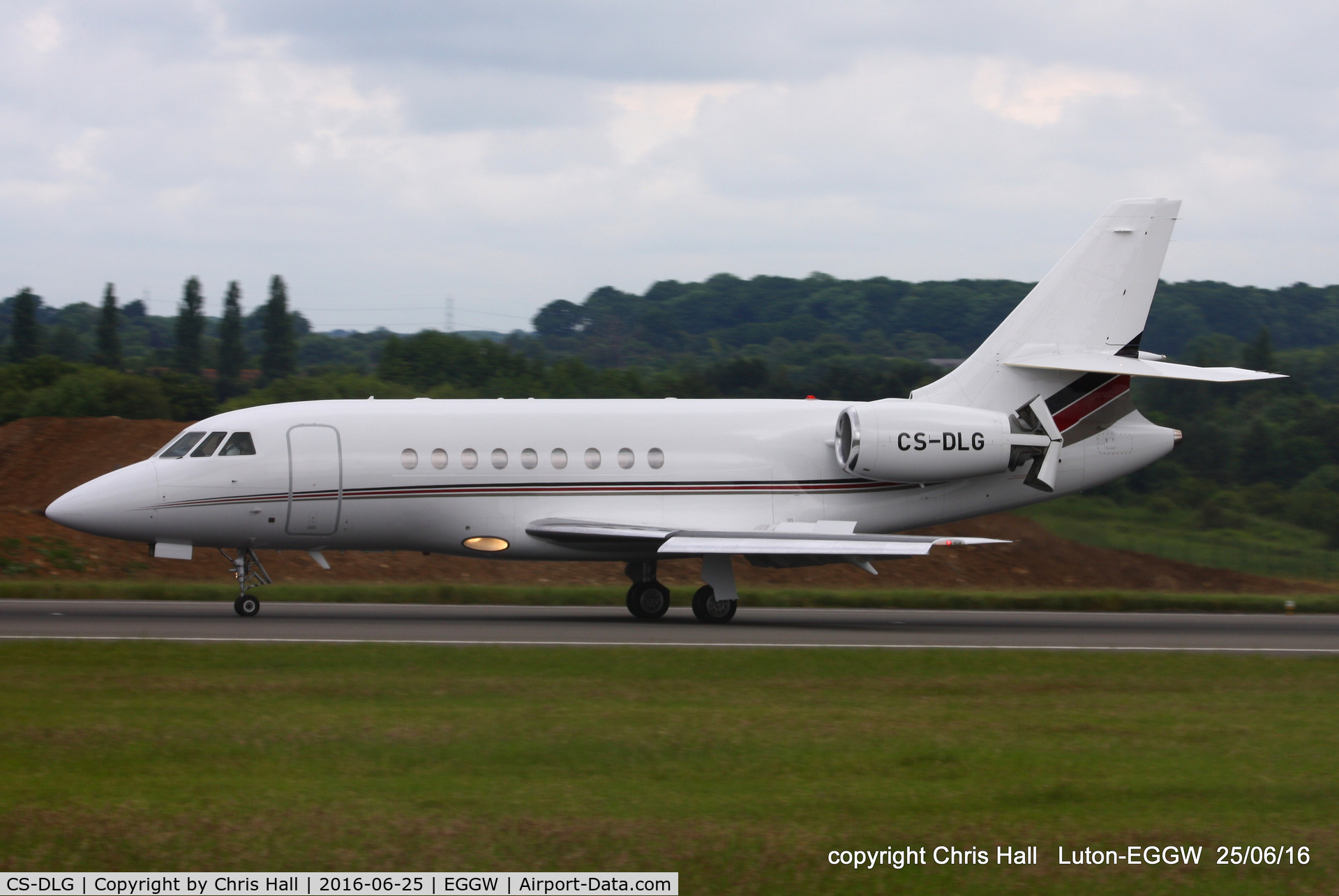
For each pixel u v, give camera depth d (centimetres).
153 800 3816
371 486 8744
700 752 4531
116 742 4484
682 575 12912
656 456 9112
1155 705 5744
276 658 6400
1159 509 18925
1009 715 5388
